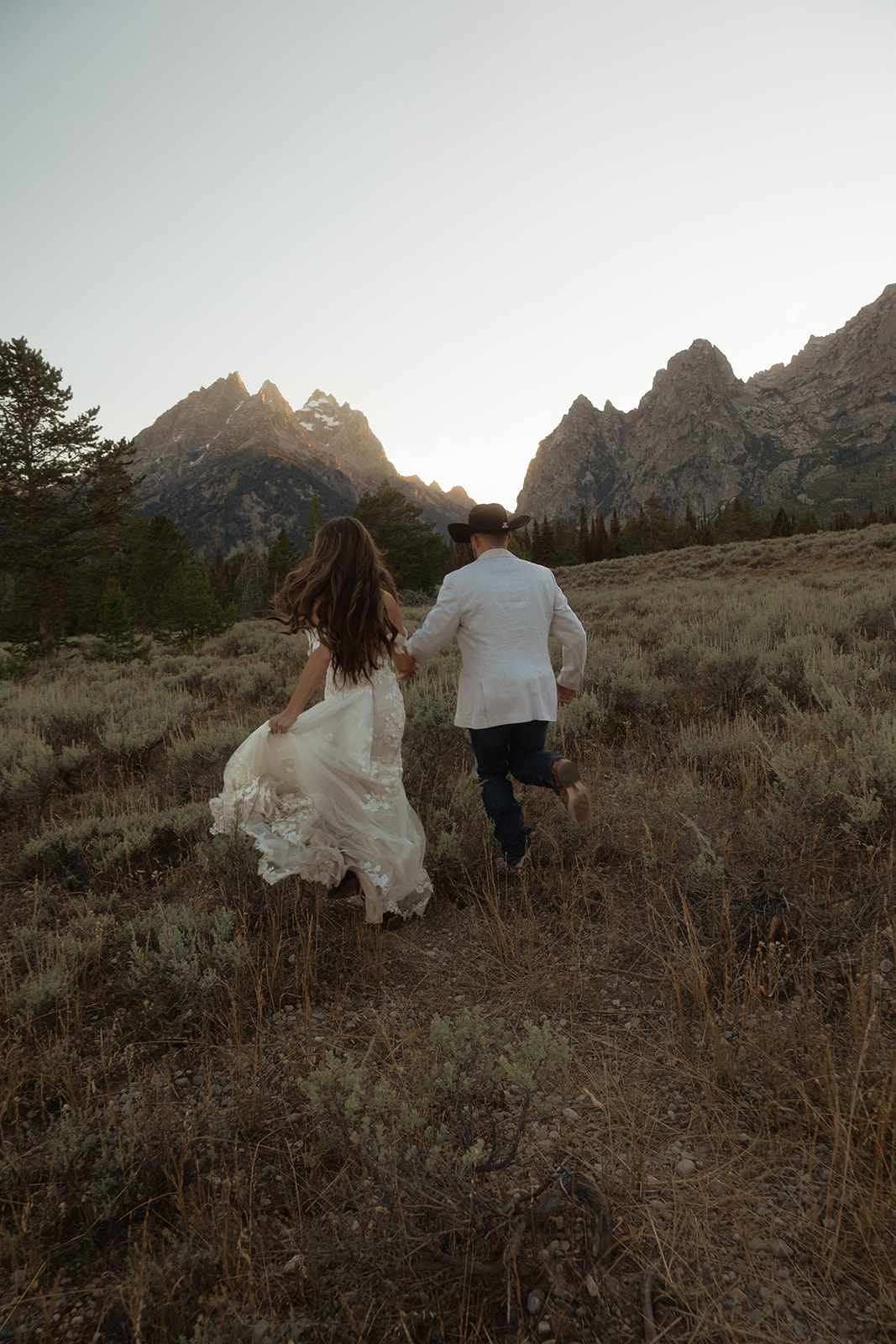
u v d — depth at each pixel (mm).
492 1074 1836
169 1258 1606
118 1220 1744
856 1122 1786
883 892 2650
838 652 6809
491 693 3047
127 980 2469
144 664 14672
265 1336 1414
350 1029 2414
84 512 24125
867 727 3721
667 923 2789
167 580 37875
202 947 2607
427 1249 1548
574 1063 2201
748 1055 2137
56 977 2488
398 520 51875
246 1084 2174
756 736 4266
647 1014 2400
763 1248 1565
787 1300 1444
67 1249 1688
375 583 2873
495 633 3082
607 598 21266
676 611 14609
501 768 3271
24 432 23422
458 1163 1630
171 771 4883
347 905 3188
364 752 2871
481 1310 1448
